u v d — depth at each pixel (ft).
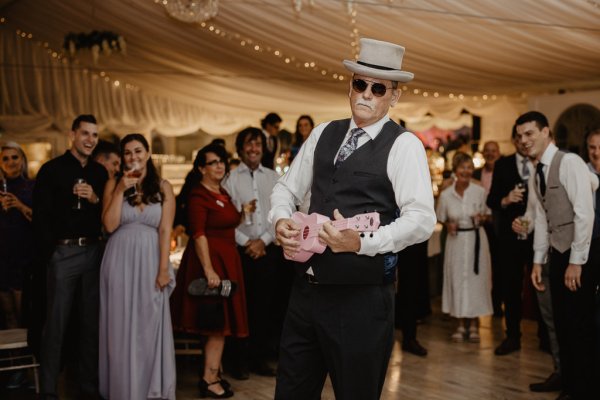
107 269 13.14
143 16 22.68
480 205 19.56
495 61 22.44
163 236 13.33
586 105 25.93
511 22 18.67
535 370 16.52
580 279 13.10
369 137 8.29
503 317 22.93
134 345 12.97
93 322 13.79
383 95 8.06
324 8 18.81
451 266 19.47
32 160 30.86
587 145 14.06
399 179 8.04
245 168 16.24
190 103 33.47
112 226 13.07
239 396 14.51
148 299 13.08
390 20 19.12
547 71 23.71
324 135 8.66
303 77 27.45
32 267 13.75
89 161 14.14
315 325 8.30
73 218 13.47
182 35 23.72
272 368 16.51
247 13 20.17
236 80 29.32
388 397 14.51
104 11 23.17
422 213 7.88
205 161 14.56
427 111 34.88
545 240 14.15
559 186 13.16
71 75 31.12
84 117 13.74
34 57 30.37
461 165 19.54
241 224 15.99
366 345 8.15
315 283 8.21
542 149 13.62
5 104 30.19
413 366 16.89
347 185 8.24
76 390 15.14
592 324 13.10
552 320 14.70
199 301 14.10
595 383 13.11
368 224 7.66
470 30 19.49
